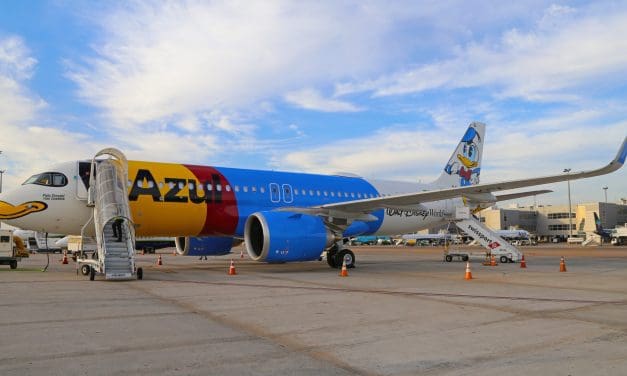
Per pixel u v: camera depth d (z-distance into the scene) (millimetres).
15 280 13945
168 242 46031
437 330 7051
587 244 78938
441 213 24766
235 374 4898
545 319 7953
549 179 17359
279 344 6176
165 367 5113
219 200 17859
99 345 6035
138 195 16219
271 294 10898
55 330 6891
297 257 16703
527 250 47812
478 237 23578
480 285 12992
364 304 9453
